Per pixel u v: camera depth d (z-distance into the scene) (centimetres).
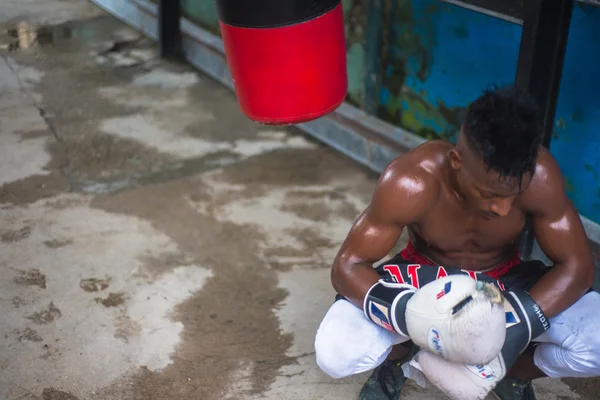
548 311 193
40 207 349
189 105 467
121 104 466
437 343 173
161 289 292
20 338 262
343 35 200
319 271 304
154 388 242
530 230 288
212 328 271
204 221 340
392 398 229
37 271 301
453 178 194
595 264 279
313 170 386
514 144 167
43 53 550
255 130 433
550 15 258
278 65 189
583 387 243
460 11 320
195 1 527
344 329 200
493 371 183
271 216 344
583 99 274
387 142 373
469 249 209
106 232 329
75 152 403
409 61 357
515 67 302
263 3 181
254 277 300
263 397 239
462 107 334
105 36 587
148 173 383
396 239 202
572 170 288
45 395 238
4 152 400
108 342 262
